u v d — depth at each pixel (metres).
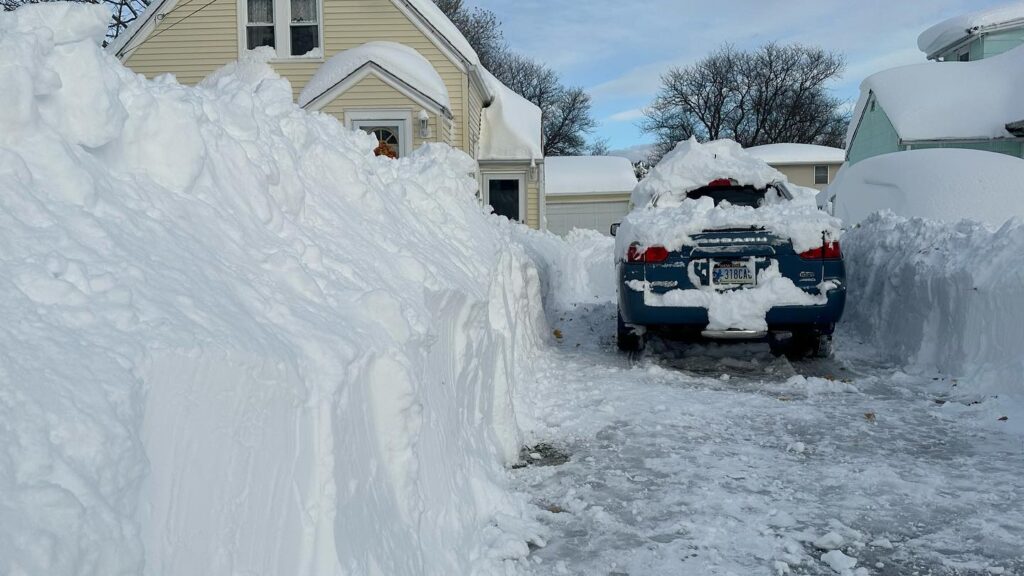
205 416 1.94
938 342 7.04
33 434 1.46
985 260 6.56
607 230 33.28
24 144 2.24
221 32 18.33
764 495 4.08
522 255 8.04
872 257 8.86
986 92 22.91
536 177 21.28
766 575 3.25
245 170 3.20
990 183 12.32
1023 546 3.48
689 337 8.47
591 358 7.99
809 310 6.89
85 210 2.23
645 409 5.75
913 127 22.42
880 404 5.90
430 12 18.69
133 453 1.63
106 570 1.46
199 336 2.02
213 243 2.68
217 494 1.94
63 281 1.88
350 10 18.36
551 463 4.63
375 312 3.09
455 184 6.26
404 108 17.12
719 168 8.43
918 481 4.25
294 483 2.26
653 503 3.98
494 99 21.75
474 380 4.28
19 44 2.28
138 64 18.39
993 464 4.50
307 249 3.21
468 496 3.64
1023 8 26.62
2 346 1.59
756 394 6.23
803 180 41.31
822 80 57.81
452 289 3.96
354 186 4.30
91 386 1.63
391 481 2.89
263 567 2.07
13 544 1.32
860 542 3.54
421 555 2.88
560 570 3.28
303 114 4.41
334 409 2.47
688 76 59.28
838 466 4.50
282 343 2.40
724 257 7.03
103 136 2.48
